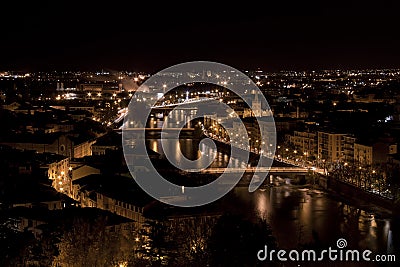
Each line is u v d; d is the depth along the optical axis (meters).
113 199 181.00
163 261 123.69
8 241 123.00
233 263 118.25
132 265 124.56
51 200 171.62
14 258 118.06
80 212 155.62
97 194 191.50
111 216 155.12
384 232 191.88
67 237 127.75
